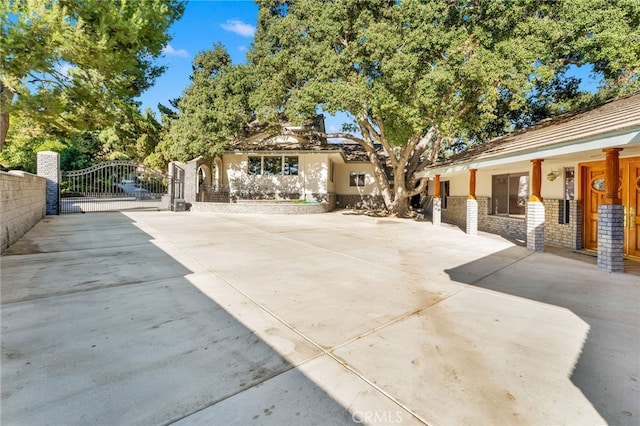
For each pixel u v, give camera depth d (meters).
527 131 10.83
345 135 18.92
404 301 4.10
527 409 2.08
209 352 2.74
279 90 14.53
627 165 7.18
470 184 10.51
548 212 9.20
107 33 7.58
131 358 2.61
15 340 2.87
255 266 5.79
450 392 2.24
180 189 18.14
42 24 6.85
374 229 11.85
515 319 3.56
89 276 4.93
